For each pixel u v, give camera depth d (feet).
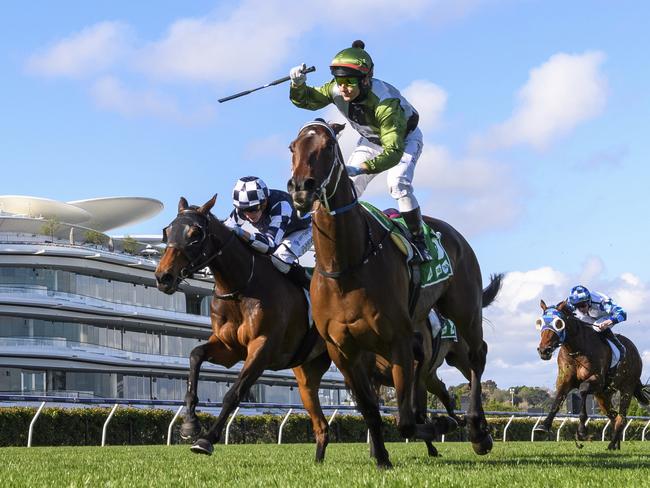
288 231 24.89
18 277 150.10
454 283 22.79
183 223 22.63
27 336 149.07
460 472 16.92
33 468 20.90
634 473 16.49
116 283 162.20
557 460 23.95
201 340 179.22
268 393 172.96
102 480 16.38
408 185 20.47
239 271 22.88
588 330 40.16
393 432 77.61
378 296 17.90
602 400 43.65
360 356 19.21
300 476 16.39
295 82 20.40
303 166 16.85
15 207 205.67
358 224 17.89
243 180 24.81
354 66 19.25
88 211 240.12
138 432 71.10
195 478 16.84
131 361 159.63
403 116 19.61
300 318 23.68
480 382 24.41
